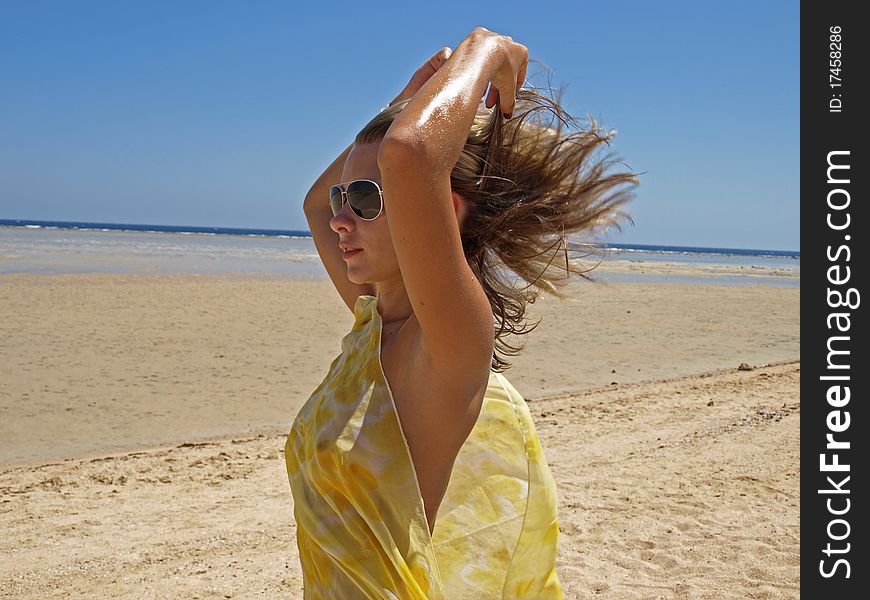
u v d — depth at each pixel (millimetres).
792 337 18531
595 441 8055
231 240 96688
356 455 1415
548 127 1664
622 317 21266
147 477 6965
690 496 6402
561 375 12820
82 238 75000
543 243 1654
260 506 6262
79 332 15664
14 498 6387
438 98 1306
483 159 1604
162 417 9617
